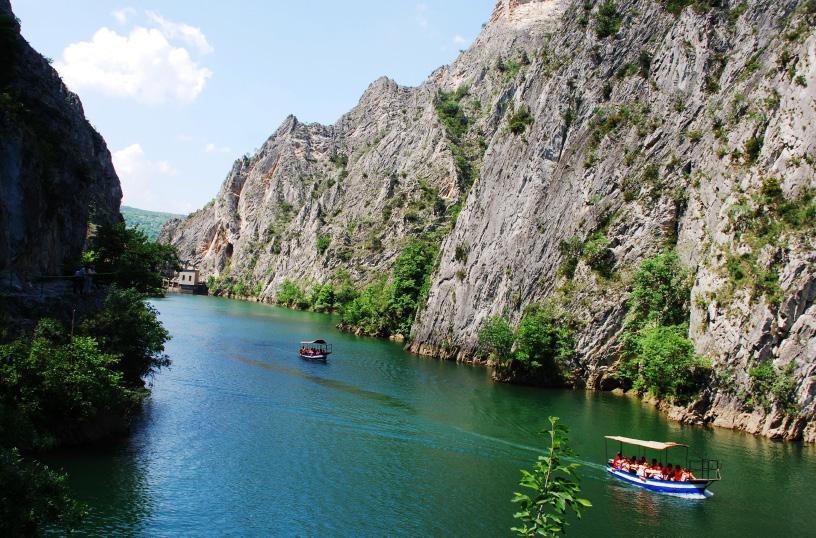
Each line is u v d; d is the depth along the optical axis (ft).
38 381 140.67
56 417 145.89
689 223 247.09
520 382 265.34
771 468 159.22
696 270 233.35
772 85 228.02
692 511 133.80
